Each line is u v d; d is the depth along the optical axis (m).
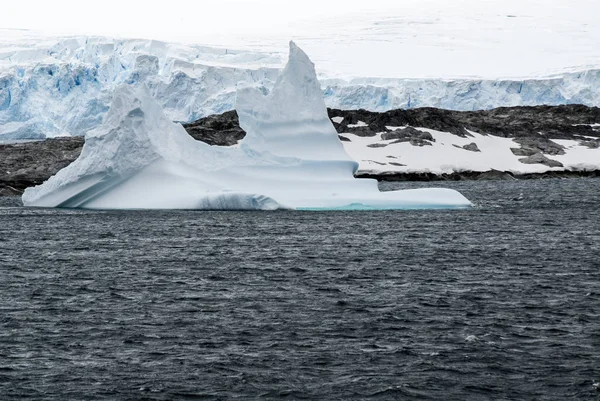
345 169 174.62
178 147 169.00
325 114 177.00
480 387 53.84
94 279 89.56
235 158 170.12
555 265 98.12
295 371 56.78
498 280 88.06
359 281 87.81
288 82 175.75
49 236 128.88
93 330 67.06
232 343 63.12
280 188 168.62
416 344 62.78
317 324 68.56
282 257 105.31
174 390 53.41
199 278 89.88
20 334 65.88
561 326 67.56
